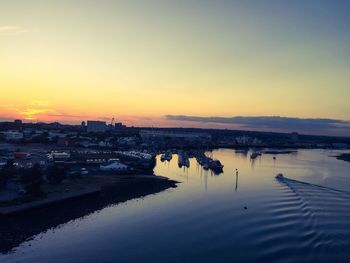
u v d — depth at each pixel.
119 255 75.56
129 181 164.88
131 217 104.00
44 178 149.50
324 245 79.50
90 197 128.50
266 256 73.94
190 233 89.19
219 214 106.44
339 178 184.75
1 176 124.94
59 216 103.31
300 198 127.06
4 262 71.38
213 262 71.62
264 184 164.00
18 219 98.31
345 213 105.88
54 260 72.88
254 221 98.19
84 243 82.25
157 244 81.69
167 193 140.62
